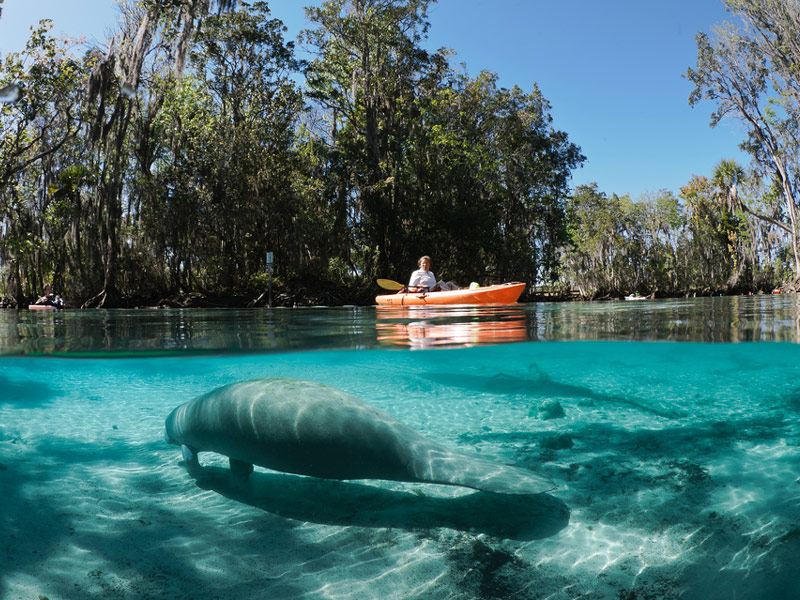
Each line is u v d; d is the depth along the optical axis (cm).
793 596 116
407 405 327
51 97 2253
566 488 188
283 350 495
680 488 185
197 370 467
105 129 2381
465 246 3334
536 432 262
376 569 137
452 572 135
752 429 262
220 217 2812
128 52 2327
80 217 2617
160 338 614
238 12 2927
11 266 2758
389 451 178
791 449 225
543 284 4266
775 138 4094
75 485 202
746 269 4888
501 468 177
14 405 352
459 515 172
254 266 3025
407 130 3356
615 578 129
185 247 2844
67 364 463
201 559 143
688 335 529
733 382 384
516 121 3675
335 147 3325
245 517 173
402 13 3114
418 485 205
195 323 911
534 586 128
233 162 2816
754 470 200
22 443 263
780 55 3762
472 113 3447
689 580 127
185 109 3031
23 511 174
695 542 146
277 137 2984
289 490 200
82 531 161
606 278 5069
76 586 128
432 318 878
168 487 203
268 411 191
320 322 875
